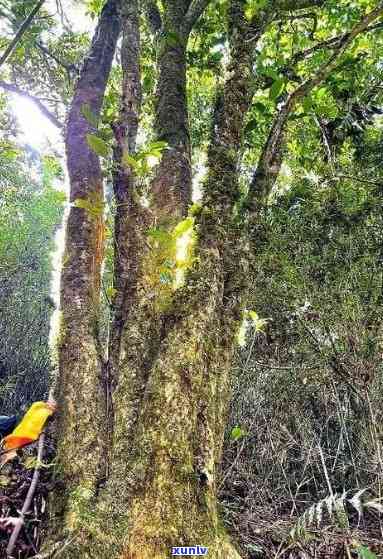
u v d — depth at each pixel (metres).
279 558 2.08
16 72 5.74
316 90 3.47
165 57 3.51
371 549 2.15
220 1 4.16
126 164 2.30
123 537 1.57
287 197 3.38
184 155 3.02
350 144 3.79
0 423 2.37
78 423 2.04
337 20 4.28
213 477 1.76
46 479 2.09
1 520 1.84
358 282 2.82
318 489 2.82
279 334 3.21
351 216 3.09
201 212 2.24
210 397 1.89
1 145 4.98
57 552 1.56
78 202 2.22
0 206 8.69
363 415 2.61
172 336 1.95
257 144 4.37
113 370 2.19
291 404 3.10
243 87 2.53
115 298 2.31
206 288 2.05
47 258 7.89
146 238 2.33
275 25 4.36
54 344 2.50
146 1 4.48
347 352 2.69
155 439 1.72
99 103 3.37
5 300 5.94
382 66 4.29
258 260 2.97
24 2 4.34
